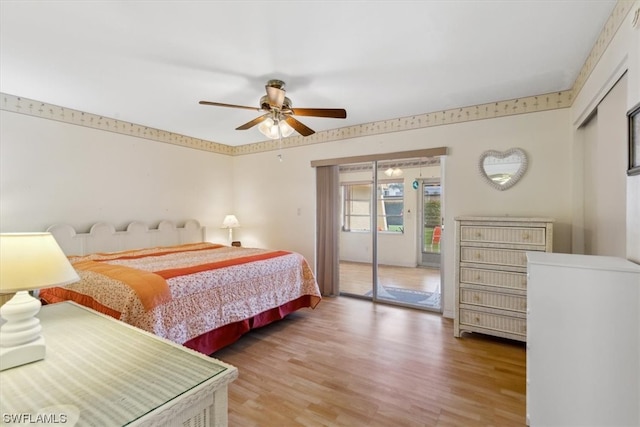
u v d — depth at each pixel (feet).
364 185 14.65
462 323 9.68
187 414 2.69
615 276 4.57
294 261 11.53
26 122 10.21
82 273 8.00
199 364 3.20
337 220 14.65
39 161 10.53
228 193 17.58
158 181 14.19
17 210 10.07
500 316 9.12
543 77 8.74
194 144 15.81
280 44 6.91
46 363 3.23
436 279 13.14
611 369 4.62
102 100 10.38
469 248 9.59
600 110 7.02
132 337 3.92
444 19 6.03
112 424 2.28
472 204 11.18
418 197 13.44
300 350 8.80
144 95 9.90
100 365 3.19
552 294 4.98
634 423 4.51
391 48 7.12
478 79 8.85
